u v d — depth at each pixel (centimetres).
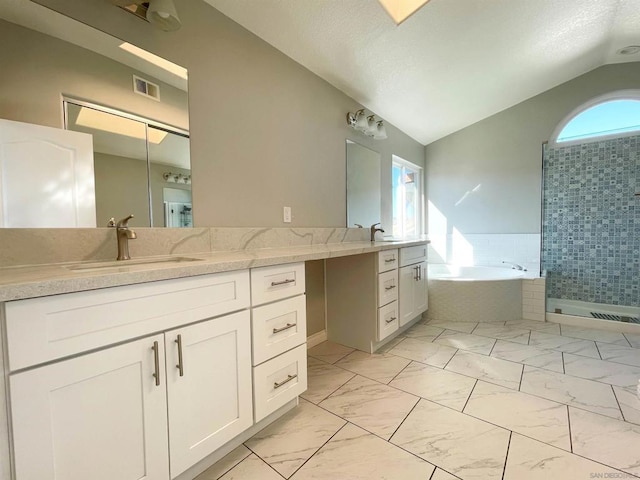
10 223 110
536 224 369
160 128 151
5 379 73
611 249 324
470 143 407
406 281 269
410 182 428
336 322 256
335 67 240
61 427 82
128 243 136
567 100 347
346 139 283
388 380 192
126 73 139
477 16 216
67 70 123
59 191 121
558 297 353
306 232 235
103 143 133
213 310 117
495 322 304
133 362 95
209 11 170
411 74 268
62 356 82
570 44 274
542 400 165
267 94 204
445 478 115
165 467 103
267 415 140
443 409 159
